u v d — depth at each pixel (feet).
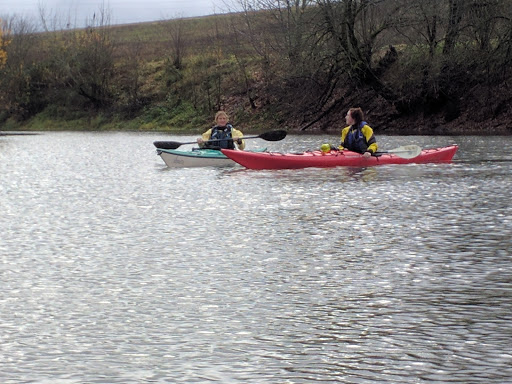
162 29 213.46
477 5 106.93
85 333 20.18
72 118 173.06
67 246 31.50
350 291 23.54
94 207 42.50
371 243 30.45
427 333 19.54
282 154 58.65
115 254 29.68
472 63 111.65
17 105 180.45
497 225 33.65
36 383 16.89
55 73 180.45
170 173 59.47
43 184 54.85
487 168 55.83
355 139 59.21
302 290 23.77
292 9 124.16
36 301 23.26
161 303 22.75
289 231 33.40
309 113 130.72
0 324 21.08
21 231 35.24
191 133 134.82
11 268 27.66
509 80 110.83
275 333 19.84
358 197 42.91
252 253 29.14
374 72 118.52
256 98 143.43
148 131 147.54
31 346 19.27
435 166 57.57
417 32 111.14
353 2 110.93
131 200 44.91
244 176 54.54
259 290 23.89
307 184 48.96
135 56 176.65
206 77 157.17
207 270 26.63
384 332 19.71
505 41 107.34
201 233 33.53
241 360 18.01
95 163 72.43
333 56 115.03
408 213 37.27
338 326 20.27
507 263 26.66
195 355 18.39
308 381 16.69
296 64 119.85
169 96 161.58
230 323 20.74
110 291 24.22
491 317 20.70
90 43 174.50
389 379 16.67
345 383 16.53
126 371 17.49
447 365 17.38
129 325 20.77
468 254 28.14
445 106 115.03
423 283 24.26
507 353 18.03
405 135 101.14
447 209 38.19
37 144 109.70
